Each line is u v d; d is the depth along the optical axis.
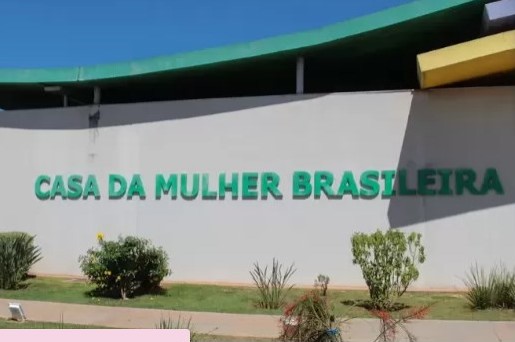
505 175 12.43
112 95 16.69
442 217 12.56
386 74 15.56
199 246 13.83
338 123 13.26
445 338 8.12
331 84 16.41
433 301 10.90
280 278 12.62
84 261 12.02
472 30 12.95
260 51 13.30
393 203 12.80
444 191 12.60
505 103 12.58
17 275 12.48
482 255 12.34
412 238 9.98
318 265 13.08
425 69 11.55
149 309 10.13
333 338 7.54
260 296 11.23
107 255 11.13
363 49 13.52
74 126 15.09
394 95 13.05
